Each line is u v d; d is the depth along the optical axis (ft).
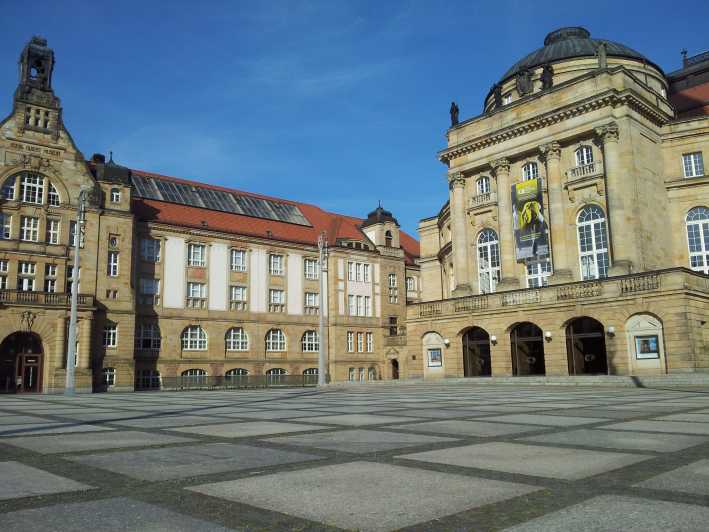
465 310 175.73
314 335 262.47
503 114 185.98
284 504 19.25
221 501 19.72
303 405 70.79
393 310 286.87
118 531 16.53
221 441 34.55
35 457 29.12
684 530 16.16
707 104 190.29
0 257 182.29
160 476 23.93
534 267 175.32
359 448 30.68
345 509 18.61
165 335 220.64
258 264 248.52
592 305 147.23
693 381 113.70
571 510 18.17
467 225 195.72
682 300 131.64
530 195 175.73
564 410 54.95
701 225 166.09
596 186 163.53
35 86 196.54
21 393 176.04
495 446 30.81
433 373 183.62
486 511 18.19
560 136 169.78
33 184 192.75
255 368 240.73
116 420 50.70
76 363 185.78
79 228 133.08
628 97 158.10
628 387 115.14
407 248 326.44
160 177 254.88
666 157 172.96
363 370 270.05
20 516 18.03
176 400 92.17
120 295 203.10
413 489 21.07
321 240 160.35
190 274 229.86
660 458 26.78
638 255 151.64
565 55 199.31
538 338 158.61
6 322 176.35
